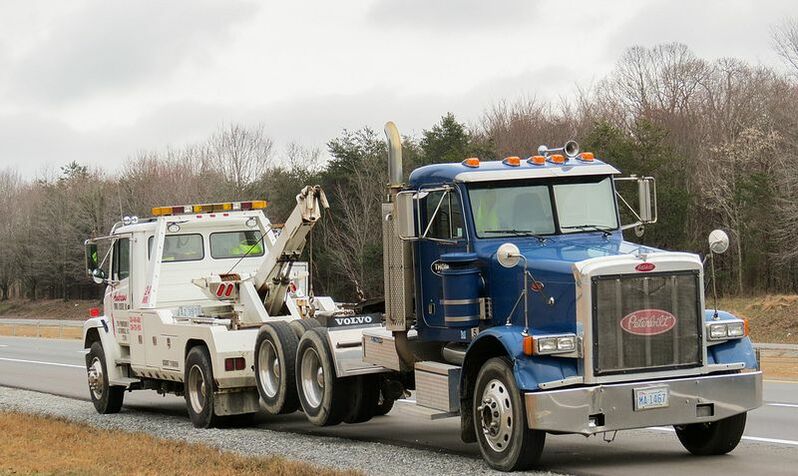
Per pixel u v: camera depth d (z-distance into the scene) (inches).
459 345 482.6
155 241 703.1
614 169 486.9
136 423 676.1
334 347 555.8
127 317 725.3
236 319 634.2
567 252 443.5
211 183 2600.9
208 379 621.3
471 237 464.8
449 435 564.1
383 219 519.5
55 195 3614.7
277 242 655.8
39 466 470.3
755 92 2677.2
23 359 1366.9
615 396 407.5
